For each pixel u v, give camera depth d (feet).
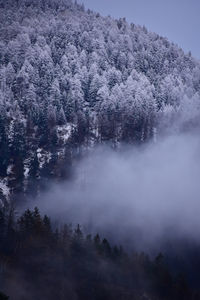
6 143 360.28
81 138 401.08
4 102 414.82
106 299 189.78
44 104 427.33
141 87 510.17
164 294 202.59
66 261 206.90
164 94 525.34
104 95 463.42
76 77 499.10
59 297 184.03
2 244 208.44
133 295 194.08
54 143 388.16
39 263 201.67
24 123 401.70
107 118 433.89
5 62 536.01
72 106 442.50
